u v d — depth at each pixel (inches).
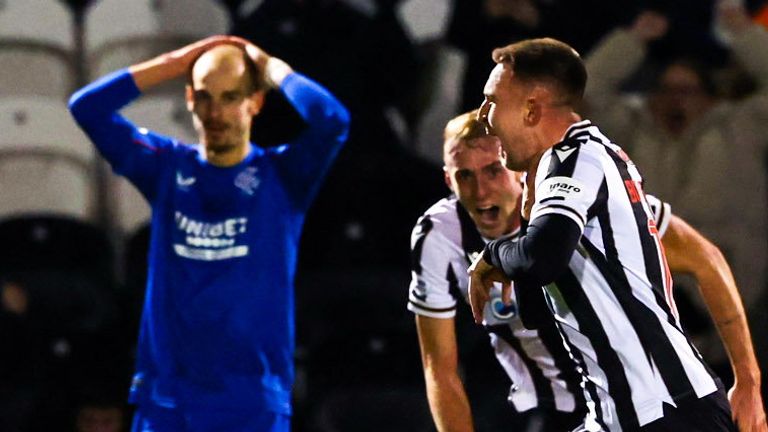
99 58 1151.6
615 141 1079.0
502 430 932.0
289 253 688.4
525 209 536.4
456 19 1148.5
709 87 1085.8
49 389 912.9
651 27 1124.5
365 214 1057.5
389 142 1094.4
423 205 1060.5
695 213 1056.8
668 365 522.0
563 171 508.7
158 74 694.5
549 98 527.5
